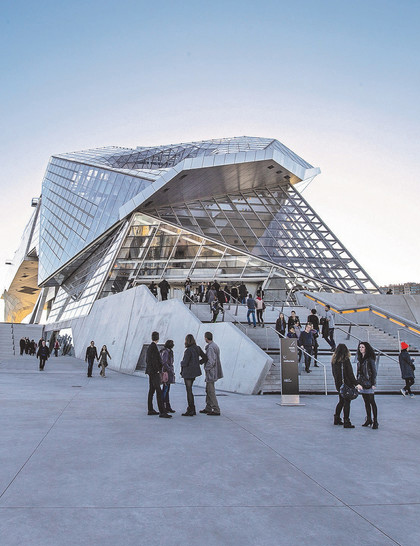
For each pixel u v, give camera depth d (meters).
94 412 9.89
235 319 23.28
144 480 5.14
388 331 21.61
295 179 39.28
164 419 9.12
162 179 32.09
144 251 35.19
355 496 4.72
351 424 8.51
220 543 3.61
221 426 8.42
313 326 16.75
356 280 31.55
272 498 4.63
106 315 31.33
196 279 33.03
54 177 58.75
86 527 3.87
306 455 6.36
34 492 4.68
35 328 53.06
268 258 32.78
